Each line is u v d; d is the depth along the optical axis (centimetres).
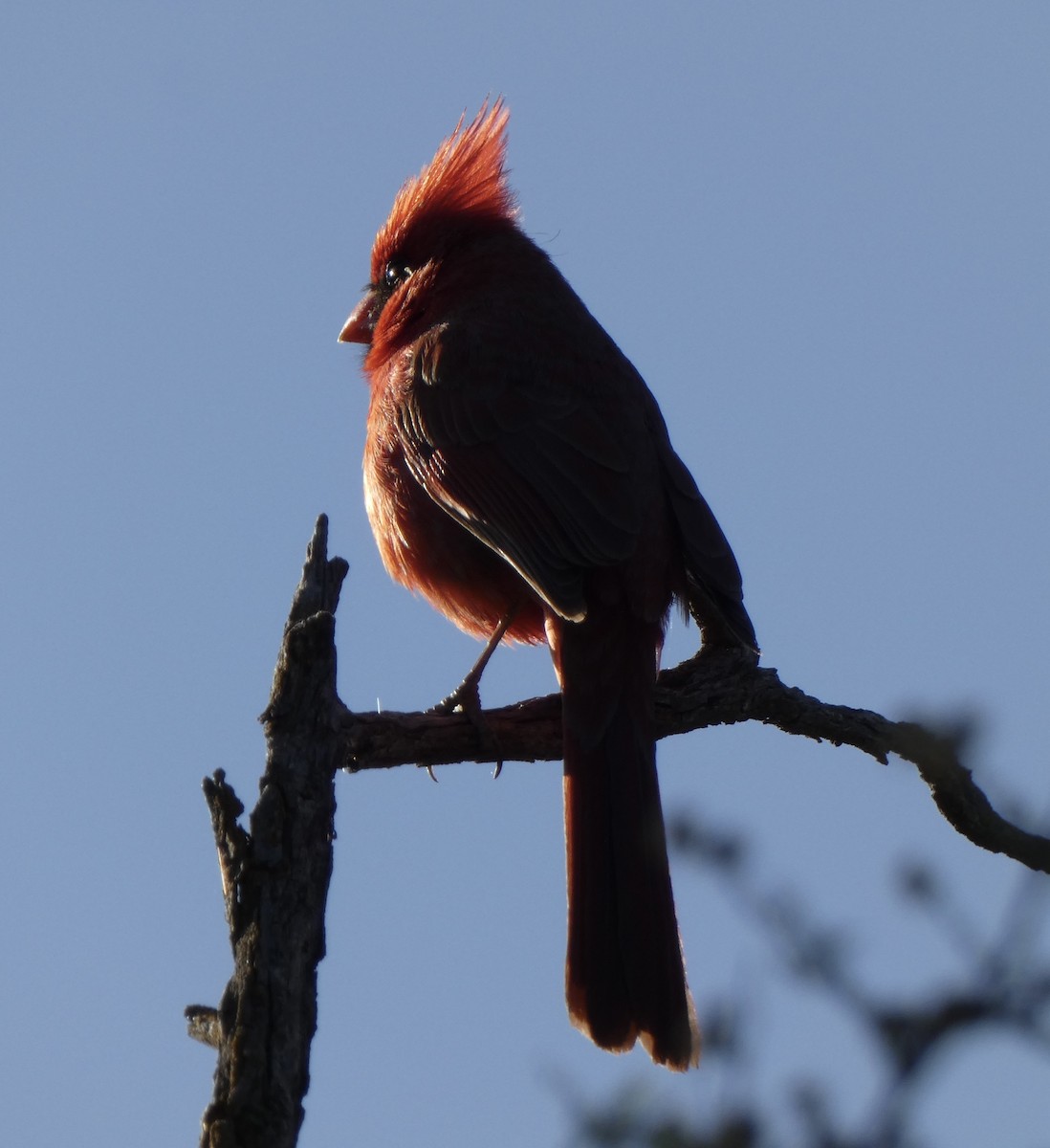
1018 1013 409
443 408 1147
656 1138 416
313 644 766
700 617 1130
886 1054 408
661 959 972
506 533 1095
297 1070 729
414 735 1004
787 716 1090
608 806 1015
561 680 1053
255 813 752
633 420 1143
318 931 754
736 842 462
